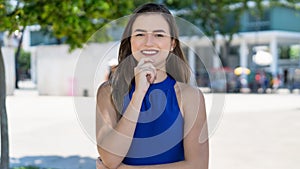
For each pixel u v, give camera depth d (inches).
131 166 64.7
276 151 309.6
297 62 1368.1
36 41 1163.9
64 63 906.7
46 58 930.1
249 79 1074.7
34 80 1563.7
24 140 363.3
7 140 193.8
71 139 365.1
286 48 1616.6
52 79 926.4
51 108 644.1
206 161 65.7
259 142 347.3
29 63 2103.8
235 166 265.0
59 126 446.6
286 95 935.7
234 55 1346.0
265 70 1196.5
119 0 193.2
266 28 1152.8
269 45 1256.8
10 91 931.3
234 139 361.1
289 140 355.6
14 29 182.9
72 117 522.3
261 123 463.8
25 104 723.4
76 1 175.3
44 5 179.9
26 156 294.5
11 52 932.0
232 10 863.7
